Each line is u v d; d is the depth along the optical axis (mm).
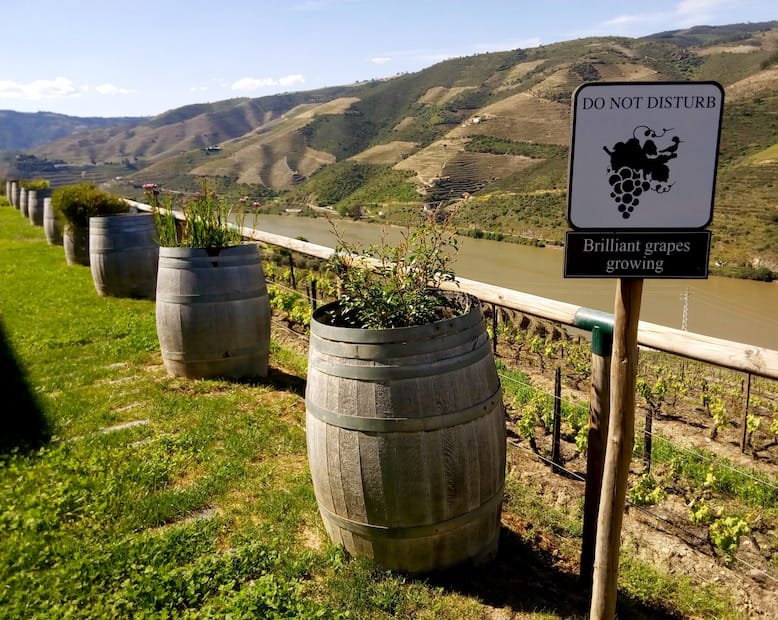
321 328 2852
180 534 3283
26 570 3047
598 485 2832
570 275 1841
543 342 8945
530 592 2887
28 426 4746
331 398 2791
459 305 3227
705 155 1754
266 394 5414
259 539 3246
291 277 8359
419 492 2750
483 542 3014
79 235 11734
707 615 2906
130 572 2990
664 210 1791
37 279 10555
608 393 2777
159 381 5699
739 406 7344
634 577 3104
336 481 2855
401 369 2670
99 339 7152
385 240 3387
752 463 5176
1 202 30422
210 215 6141
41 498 3654
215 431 4629
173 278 5488
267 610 2670
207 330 5523
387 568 2963
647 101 1730
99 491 3746
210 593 2865
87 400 5262
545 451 4707
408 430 2682
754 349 2494
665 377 8922
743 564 3455
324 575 2953
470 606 2760
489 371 2930
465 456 2775
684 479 4582
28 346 6855
